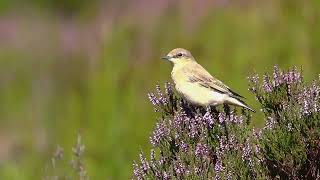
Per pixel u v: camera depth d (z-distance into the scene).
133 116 15.63
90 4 30.59
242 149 8.16
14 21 28.50
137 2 21.12
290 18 17.17
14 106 19.73
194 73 9.57
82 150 12.94
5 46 24.39
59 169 13.11
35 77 20.59
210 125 8.27
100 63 18.00
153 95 8.84
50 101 18.45
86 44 21.28
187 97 9.55
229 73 15.91
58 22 28.34
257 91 8.54
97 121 15.96
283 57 16.38
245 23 17.58
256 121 9.61
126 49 17.95
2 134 18.89
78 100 17.02
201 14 18.69
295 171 8.02
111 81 16.72
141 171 8.32
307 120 8.00
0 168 16.12
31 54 22.64
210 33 17.78
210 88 9.38
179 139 8.28
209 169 7.99
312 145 8.01
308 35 16.59
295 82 8.39
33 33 25.33
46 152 16.44
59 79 19.66
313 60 16.08
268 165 8.12
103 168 15.00
